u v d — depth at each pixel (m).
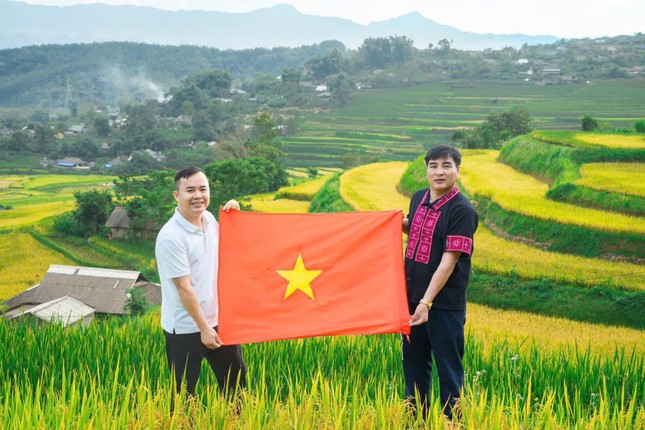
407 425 5.04
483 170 48.41
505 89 180.38
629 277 28.31
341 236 6.02
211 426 4.57
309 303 5.83
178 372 5.84
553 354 8.34
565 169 41.28
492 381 6.87
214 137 162.38
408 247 5.88
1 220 76.06
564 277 28.64
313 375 6.79
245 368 6.09
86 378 6.32
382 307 5.74
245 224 6.01
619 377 7.36
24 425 4.30
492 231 36.34
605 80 180.62
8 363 7.06
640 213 33.84
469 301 29.20
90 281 37.31
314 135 154.38
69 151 159.50
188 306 5.62
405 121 158.50
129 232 63.06
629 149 42.31
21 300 36.69
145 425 4.63
